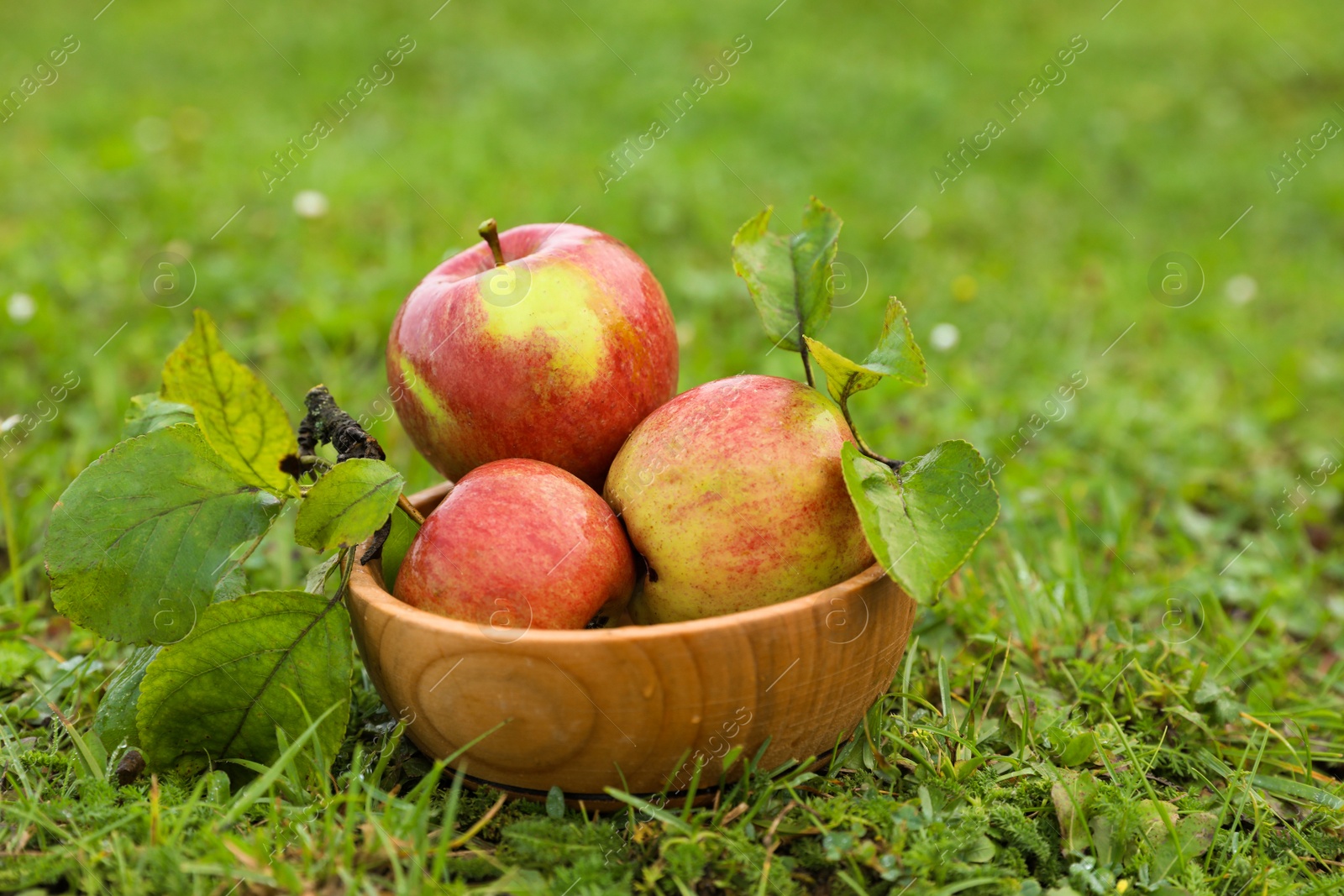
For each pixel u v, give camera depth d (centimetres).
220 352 69
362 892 68
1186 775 77
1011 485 94
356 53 251
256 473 72
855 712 73
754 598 72
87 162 175
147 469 72
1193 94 239
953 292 140
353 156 182
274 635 71
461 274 77
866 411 108
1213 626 86
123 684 75
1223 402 117
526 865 70
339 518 71
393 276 131
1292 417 113
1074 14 304
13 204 157
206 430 70
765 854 70
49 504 90
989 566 88
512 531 71
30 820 70
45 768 74
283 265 137
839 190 179
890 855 70
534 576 70
